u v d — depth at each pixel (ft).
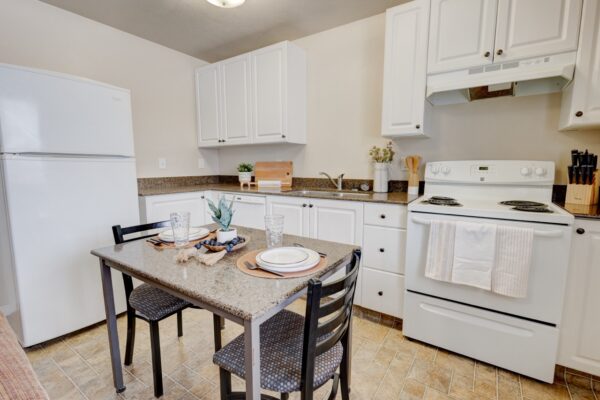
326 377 3.06
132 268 3.43
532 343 4.82
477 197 6.49
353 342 6.03
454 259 5.13
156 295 4.75
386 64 6.91
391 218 6.39
